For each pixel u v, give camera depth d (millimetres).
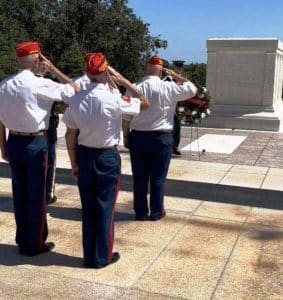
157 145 5113
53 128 5738
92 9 34812
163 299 3576
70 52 28453
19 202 4277
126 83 4090
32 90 3984
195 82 8273
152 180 5324
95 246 4059
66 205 5969
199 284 3838
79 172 3961
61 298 3547
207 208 6004
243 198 6523
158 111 5000
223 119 13102
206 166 7988
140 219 5398
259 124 12852
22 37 32531
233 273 4062
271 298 3641
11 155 4168
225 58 13062
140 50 35438
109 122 3828
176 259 4328
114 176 3977
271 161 8578
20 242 4348
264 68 12789
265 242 4828
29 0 35812
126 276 3947
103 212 3992
